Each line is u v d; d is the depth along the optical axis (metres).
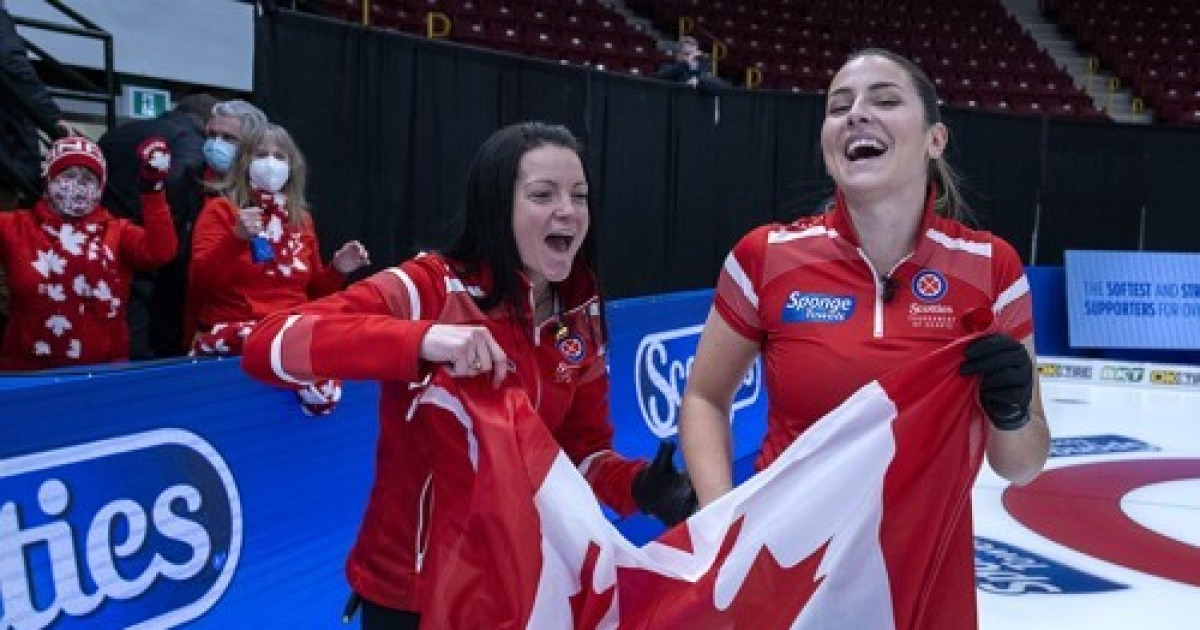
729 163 9.70
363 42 5.75
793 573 1.65
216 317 3.32
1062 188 10.69
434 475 1.62
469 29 10.64
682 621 1.63
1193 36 17.70
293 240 3.46
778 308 1.84
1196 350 7.81
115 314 3.52
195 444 2.50
